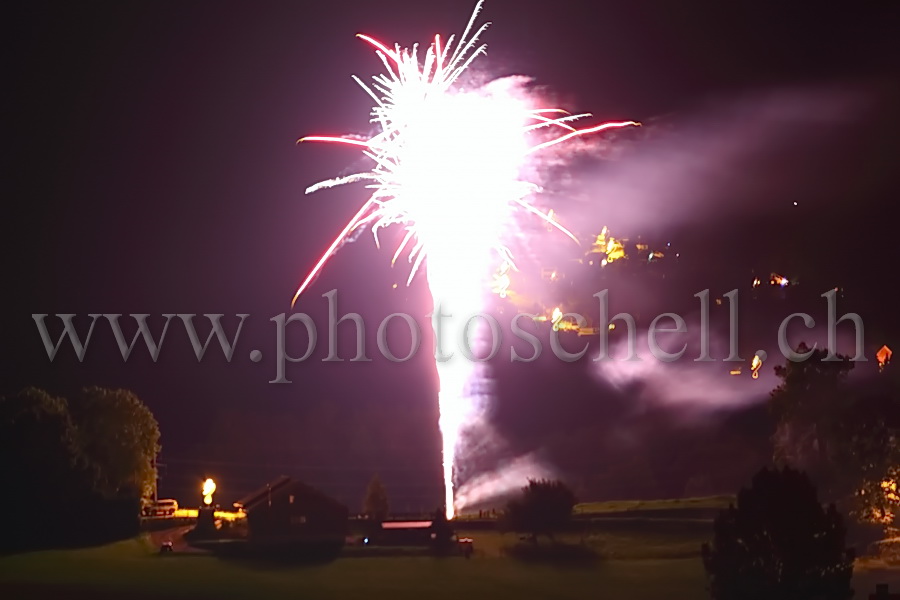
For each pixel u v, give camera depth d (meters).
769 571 51.56
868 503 70.12
